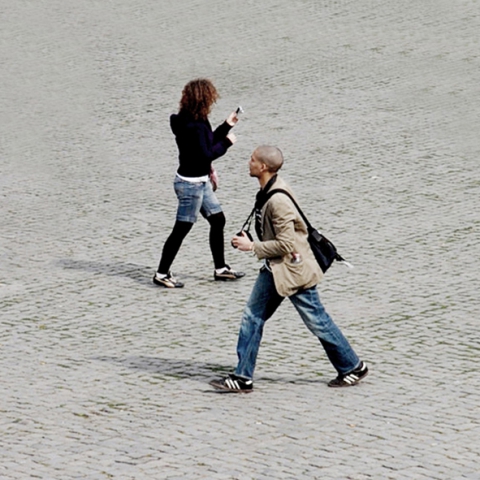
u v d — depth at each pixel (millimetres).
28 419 31328
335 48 77125
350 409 31453
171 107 68625
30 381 34375
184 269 45344
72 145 63250
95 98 70812
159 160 60344
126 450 28906
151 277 44469
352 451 28516
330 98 68375
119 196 54969
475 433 29562
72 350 37062
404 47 76375
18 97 71750
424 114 64875
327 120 64688
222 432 29984
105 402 32531
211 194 43219
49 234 50000
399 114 65062
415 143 60344
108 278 44438
